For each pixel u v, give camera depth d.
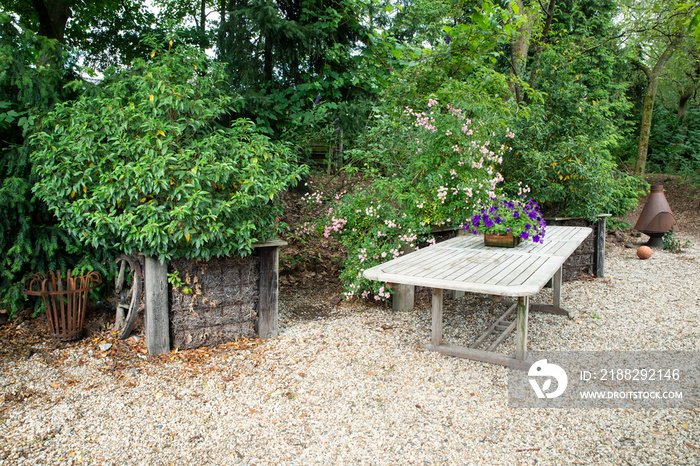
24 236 3.40
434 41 5.52
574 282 5.43
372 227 4.32
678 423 2.29
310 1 5.32
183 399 2.57
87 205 2.93
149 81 3.33
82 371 2.89
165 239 2.87
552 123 5.62
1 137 3.65
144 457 2.06
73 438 2.19
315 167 5.77
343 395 2.62
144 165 2.89
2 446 2.12
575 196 5.48
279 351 3.25
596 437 2.18
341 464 2.00
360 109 5.48
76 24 7.72
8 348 3.18
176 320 3.18
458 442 2.16
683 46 9.88
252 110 5.03
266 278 3.45
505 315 3.96
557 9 9.43
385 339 3.51
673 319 4.01
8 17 3.52
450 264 3.22
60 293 3.22
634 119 15.17
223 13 6.60
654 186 7.67
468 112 4.45
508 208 3.92
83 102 3.17
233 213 3.20
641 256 6.73
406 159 4.93
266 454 2.08
